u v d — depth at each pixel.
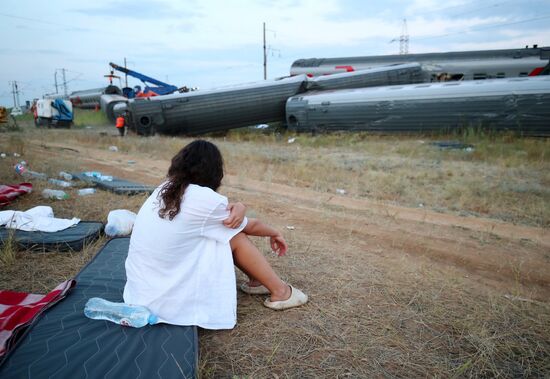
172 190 2.65
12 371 2.25
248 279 3.79
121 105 25.16
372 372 2.57
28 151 13.37
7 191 6.27
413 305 3.40
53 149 15.11
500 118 16.02
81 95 50.47
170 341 2.55
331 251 4.68
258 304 3.34
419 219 6.52
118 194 6.90
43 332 2.61
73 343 2.51
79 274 3.51
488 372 2.62
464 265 4.57
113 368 2.30
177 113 20.94
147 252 2.69
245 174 10.28
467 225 6.28
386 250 4.91
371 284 3.78
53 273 3.82
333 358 2.70
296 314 3.19
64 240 4.35
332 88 23.23
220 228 2.79
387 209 7.11
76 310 2.88
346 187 8.91
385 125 18.50
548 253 5.04
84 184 7.65
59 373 2.25
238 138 21.12
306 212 6.73
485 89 16.20
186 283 2.72
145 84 35.75
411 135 18.11
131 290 2.81
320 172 10.34
